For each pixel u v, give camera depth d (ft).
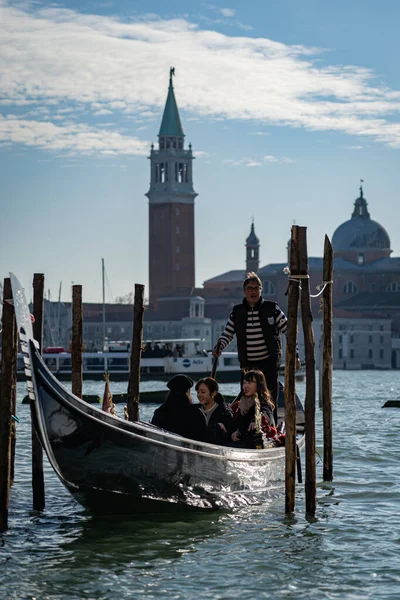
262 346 61.21
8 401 53.98
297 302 59.26
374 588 45.39
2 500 54.39
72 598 44.14
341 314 649.61
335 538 54.03
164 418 59.88
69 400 52.75
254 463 62.03
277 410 68.44
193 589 45.24
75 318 68.54
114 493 55.57
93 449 53.93
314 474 60.03
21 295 51.75
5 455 54.08
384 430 117.08
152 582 46.24
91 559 49.73
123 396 171.53
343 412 155.63
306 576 47.09
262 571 47.96
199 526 56.39
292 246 59.52
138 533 54.75
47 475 74.33
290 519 58.54
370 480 73.72
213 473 59.00
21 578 46.75
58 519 58.08
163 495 56.90
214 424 60.54
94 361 315.78
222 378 304.50
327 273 77.66
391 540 53.67
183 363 302.45
